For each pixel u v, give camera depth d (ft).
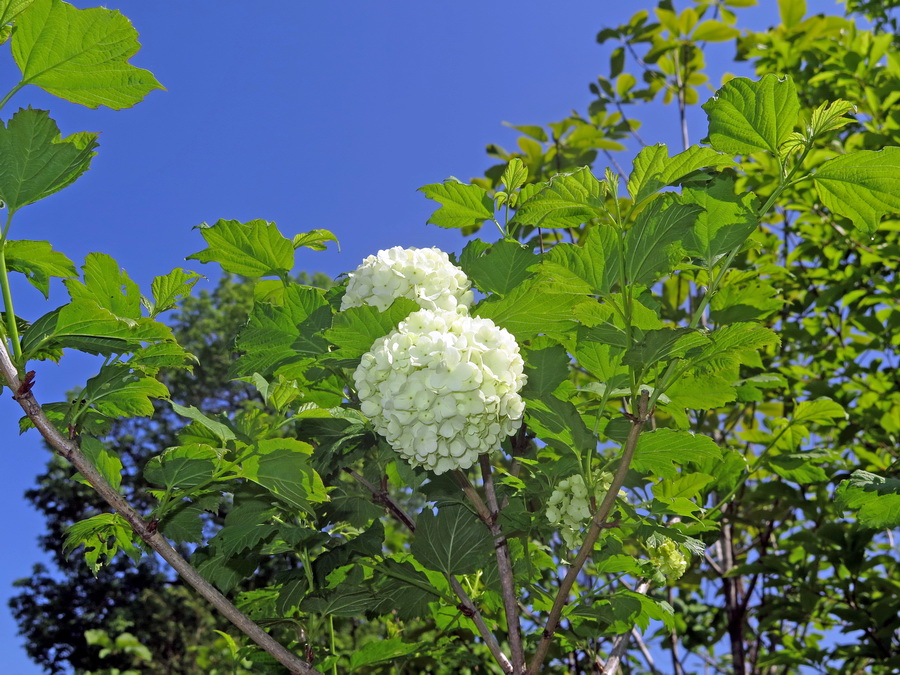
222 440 1.59
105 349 1.51
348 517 1.82
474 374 1.36
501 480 1.65
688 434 1.52
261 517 1.69
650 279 1.38
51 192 1.40
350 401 1.74
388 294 1.52
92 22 1.38
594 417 1.66
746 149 1.38
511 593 1.58
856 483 1.62
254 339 1.65
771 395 2.95
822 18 3.38
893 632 2.33
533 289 1.46
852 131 3.24
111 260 1.57
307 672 1.46
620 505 1.48
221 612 1.45
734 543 3.36
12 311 1.38
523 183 1.66
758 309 2.01
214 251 1.66
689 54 3.51
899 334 2.81
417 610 1.76
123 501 1.42
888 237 2.91
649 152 1.38
